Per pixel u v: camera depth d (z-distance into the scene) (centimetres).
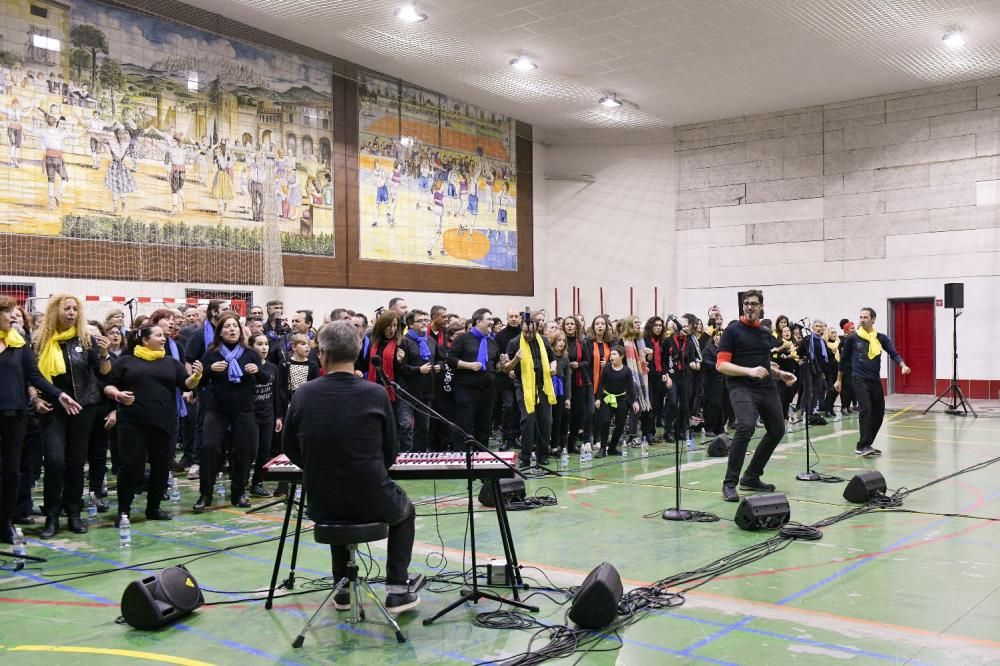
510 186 2178
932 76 1828
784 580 500
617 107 2056
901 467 934
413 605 444
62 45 1248
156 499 708
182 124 1411
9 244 1180
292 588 500
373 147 1786
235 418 753
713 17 1478
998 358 1845
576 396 1080
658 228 2262
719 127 2186
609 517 693
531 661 373
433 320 1034
